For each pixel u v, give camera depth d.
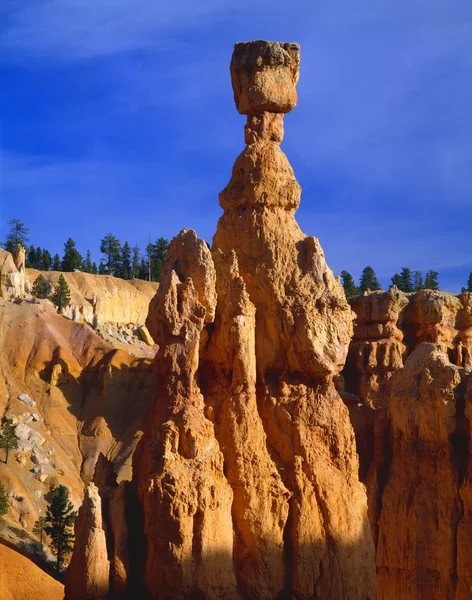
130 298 168.00
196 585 22.38
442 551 35.56
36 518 80.25
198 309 24.22
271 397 25.94
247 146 27.80
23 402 107.44
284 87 28.08
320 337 25.94
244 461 24.27
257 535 23.84
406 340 53.75
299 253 26.89
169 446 23.09
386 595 37.09
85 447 102.25
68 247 192.88
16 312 123.25
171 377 24.08
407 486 37.09
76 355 119.25
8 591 39.09
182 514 22.48
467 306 55.00
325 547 24.64
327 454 25.62
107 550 23.09
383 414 40.28
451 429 35.97
